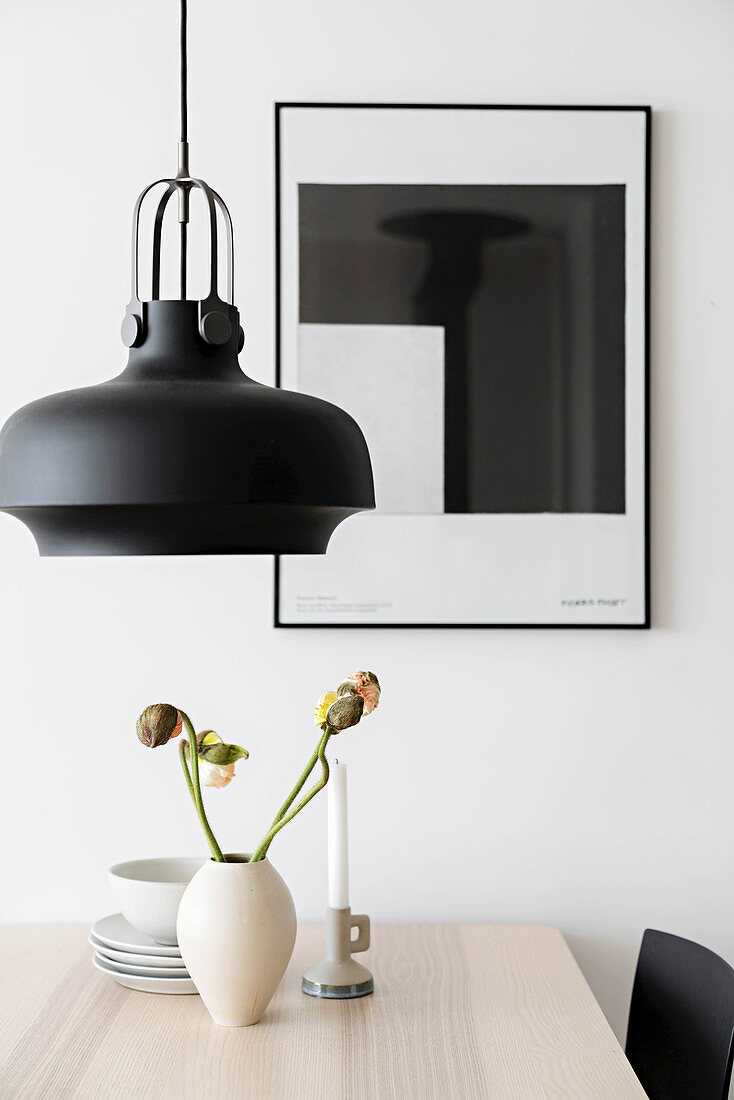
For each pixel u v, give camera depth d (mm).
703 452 2047
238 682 2029
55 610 2029
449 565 2023
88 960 1781
